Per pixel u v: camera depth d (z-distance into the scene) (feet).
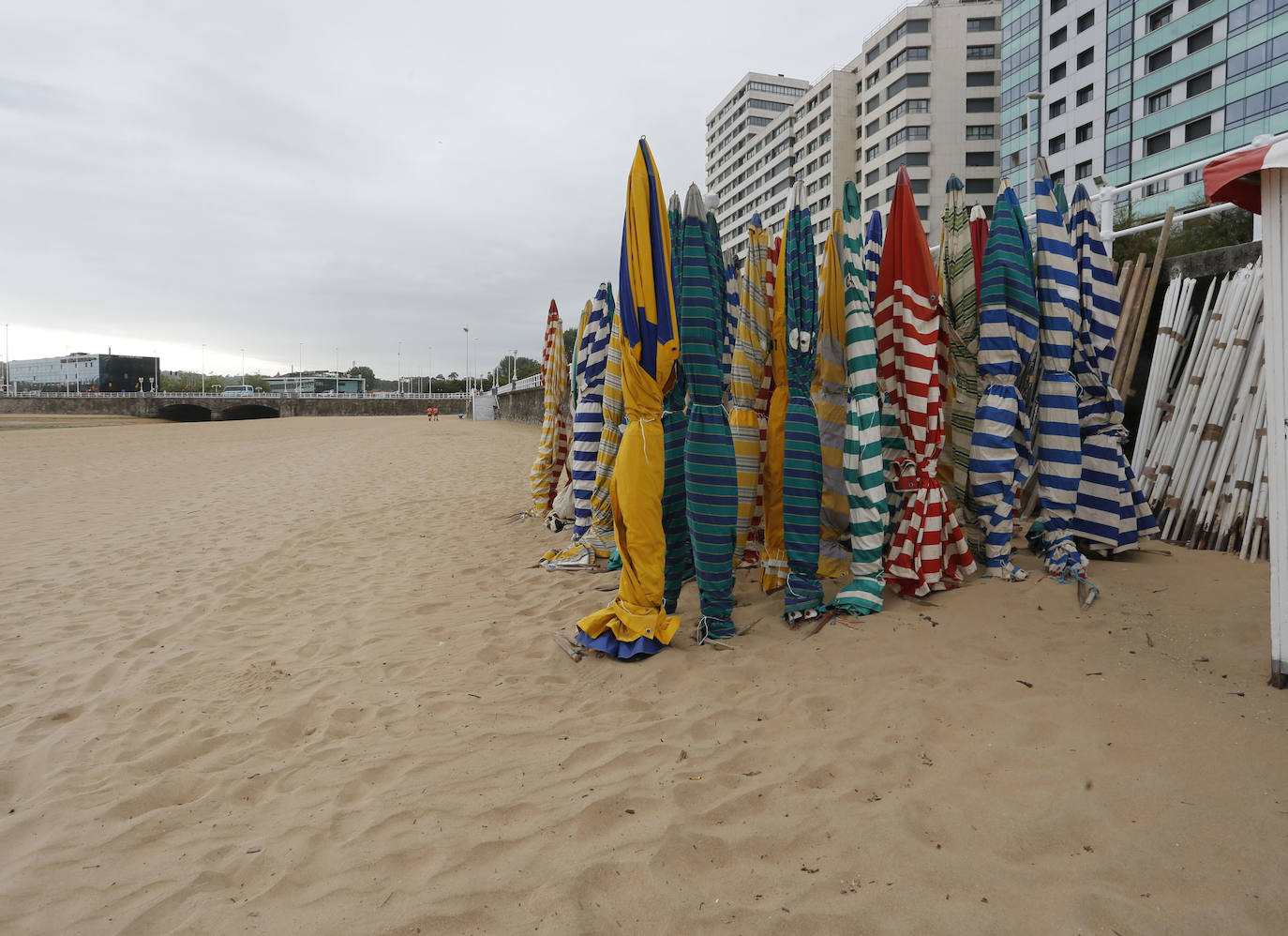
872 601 13.80
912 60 184.24
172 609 19.03
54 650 15.94
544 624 16.19
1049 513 14.73
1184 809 7.41
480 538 26.81
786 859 7.37
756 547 18.65
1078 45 136.56
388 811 8.88
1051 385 14.64
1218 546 16.11
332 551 25.71
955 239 15.62
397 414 278.05
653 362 13.32
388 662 14.39
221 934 6.98
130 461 62.23
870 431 13.97
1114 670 10.59
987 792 8.11
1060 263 14.55
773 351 15.66
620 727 10.79
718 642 13.41
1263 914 6.07
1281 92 103.45
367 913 7.11
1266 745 8.27
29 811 9.48
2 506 37.40
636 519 13.42
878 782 8.52
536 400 142.61
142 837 8.81
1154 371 18.93
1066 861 6.94
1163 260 19.83
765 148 268.62
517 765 9.86
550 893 7.11
